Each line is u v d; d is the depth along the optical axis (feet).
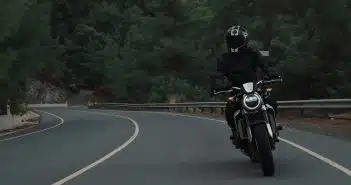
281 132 82.33
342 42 160.45
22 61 136.67
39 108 357.41
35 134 105.40
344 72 150.92
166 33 373.20
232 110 43.57
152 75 359.87
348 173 42.04
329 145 62.75
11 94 138.62
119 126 116.47
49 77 436.35
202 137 79.82
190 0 391.65
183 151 61.26
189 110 217.15
